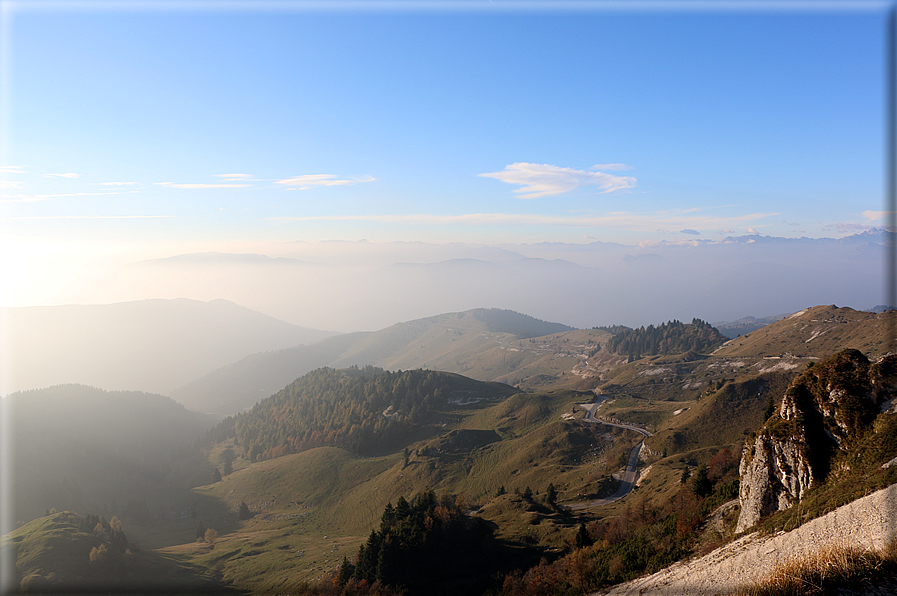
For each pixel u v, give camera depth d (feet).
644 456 580.30
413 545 334.65
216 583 457.68
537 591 236.63
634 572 191.83
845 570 78.54
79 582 403.54
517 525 384.06
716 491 225.97
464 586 302.04
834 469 143.95
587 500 477.77
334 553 493.36
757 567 119.14
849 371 160.66
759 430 179.01
